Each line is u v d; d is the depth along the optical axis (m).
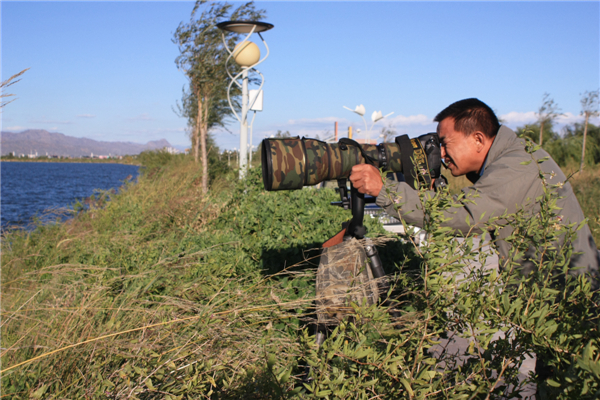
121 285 3.54
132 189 10.92
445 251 1.47
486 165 1.98
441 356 1.57
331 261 2.19
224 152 20.28
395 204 1.62
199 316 1.99
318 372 1.48
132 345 1.91
